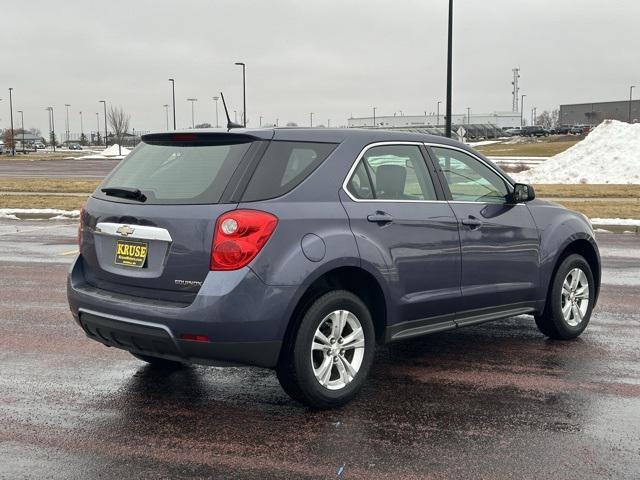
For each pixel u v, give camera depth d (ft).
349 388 15.84
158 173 15.76
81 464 12.92
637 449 13.71
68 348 20.58
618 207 62.44
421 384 17.54
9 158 236.43
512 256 19.51
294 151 15.61
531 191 19.84
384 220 16.30
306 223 14.93
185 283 14.52
